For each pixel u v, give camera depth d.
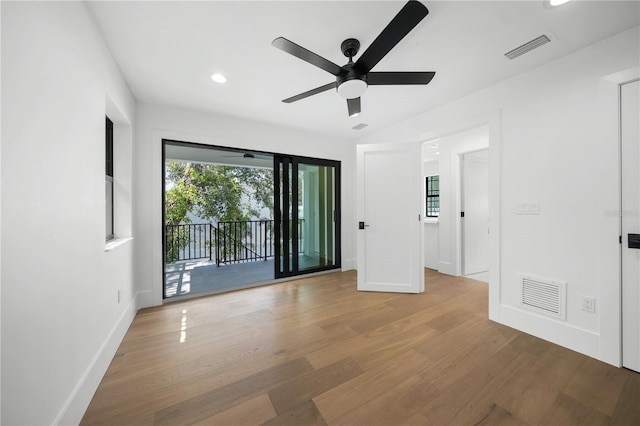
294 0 1.36
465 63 1.98
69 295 1.17
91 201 1.43
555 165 1.93
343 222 4.23
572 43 1.73
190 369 1.62
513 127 2.18
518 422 1.21
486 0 1.36
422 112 3.03
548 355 1.77
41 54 0.99
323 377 1.54
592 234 1.76
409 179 3.16
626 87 1.62
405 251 3.16
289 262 3.80
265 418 1.24
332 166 4.18
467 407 1.30
